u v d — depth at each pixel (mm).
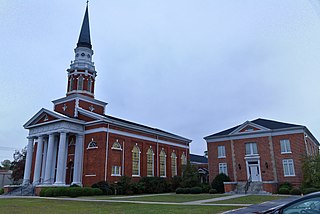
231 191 34844
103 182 33656
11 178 56188
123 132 39750
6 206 19078
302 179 34219
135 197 28766
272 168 37344
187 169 41781
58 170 34406
